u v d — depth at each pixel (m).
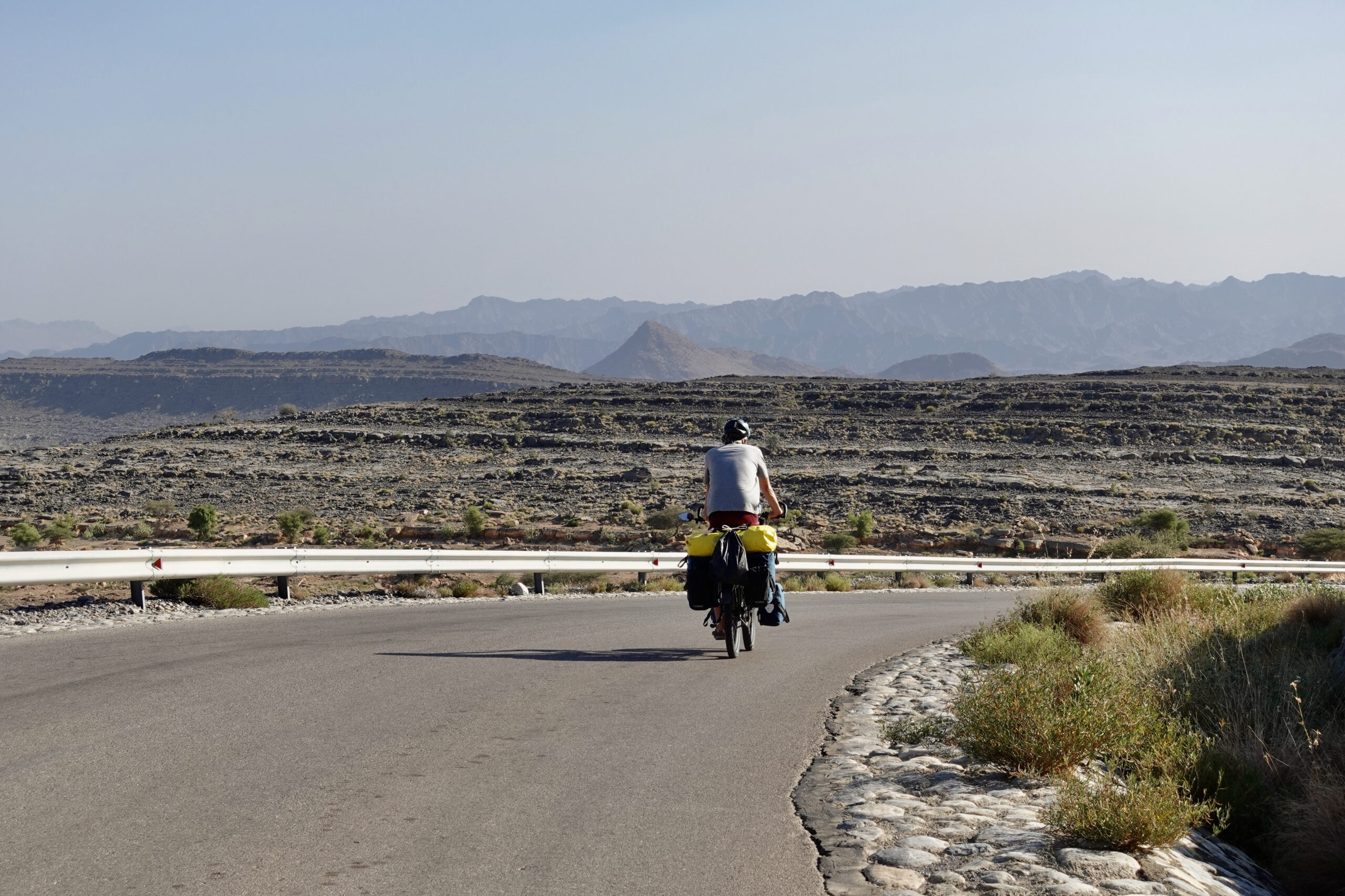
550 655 10.57
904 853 4.71
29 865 4.27
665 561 25.73
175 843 4.60
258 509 85.06
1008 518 72.31
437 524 72.56
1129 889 4.37
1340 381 125.44
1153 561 37.41
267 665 9.38
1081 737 6.26
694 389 140.00
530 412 125.75
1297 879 5.58
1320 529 62.66
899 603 23.31
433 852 4.58
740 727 7.43
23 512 87.25
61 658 9.59
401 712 7.46
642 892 4.21
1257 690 8.14
